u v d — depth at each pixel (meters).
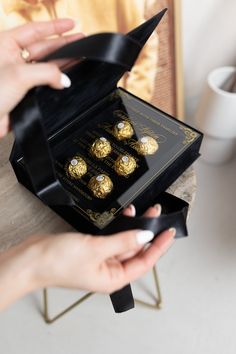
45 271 0.44
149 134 0.59
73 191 0.55
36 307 0.96
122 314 0.94
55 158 0.58
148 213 0.50
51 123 0.57
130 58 0.45
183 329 0.92
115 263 0.49
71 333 0.92
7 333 0.93
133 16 0.84
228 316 0.93
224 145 1.07
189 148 0.58
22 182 0.60
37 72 0.46
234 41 1.06
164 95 1.04
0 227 0.57
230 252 1.02
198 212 1.07
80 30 0.81
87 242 0.45
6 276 0.44
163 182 0.58
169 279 0.98
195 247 1.02
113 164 0.57
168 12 0.88
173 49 0.96
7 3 0.71
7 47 0.57
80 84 0.53
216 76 1.00
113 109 0.62
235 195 1.10
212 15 0.97
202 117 1.00
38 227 0.57
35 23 0.58
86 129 0.60
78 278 0.45
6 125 0.54
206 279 0.98
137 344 0.91
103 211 0.52
